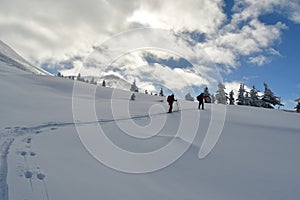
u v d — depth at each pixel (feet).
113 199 16.03
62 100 64.59
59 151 23.03
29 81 97.76
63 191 15.75
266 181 23.09
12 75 104.68
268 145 36.96
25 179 16.39
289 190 21.47
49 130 31.40
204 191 19.83
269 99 167.32
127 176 20.13
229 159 28.40
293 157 31.53
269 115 79.00
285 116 79.25
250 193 20.44
